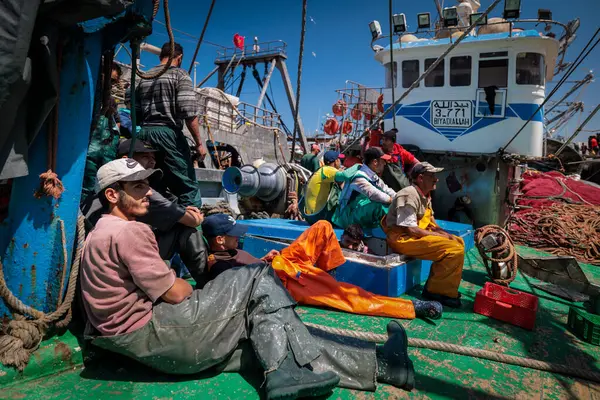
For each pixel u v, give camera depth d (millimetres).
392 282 4090
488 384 2676
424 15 8344
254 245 5121
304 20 3721
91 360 2602
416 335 3379
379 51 9055
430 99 8625
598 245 7160
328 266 4156
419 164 4219
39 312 2449
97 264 2277
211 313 2436
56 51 2357
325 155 6355
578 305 4383
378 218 4992
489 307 3852
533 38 7719
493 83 8320
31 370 2373
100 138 3961
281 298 2559
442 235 4395
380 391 2498
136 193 2475
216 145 9266
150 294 2336
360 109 11078
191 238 3055
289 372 2293
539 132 8102
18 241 2441
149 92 3938
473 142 8344
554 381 2766
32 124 2260
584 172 16188
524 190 10961
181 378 2498
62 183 2533
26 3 1925
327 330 3125
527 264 5340
